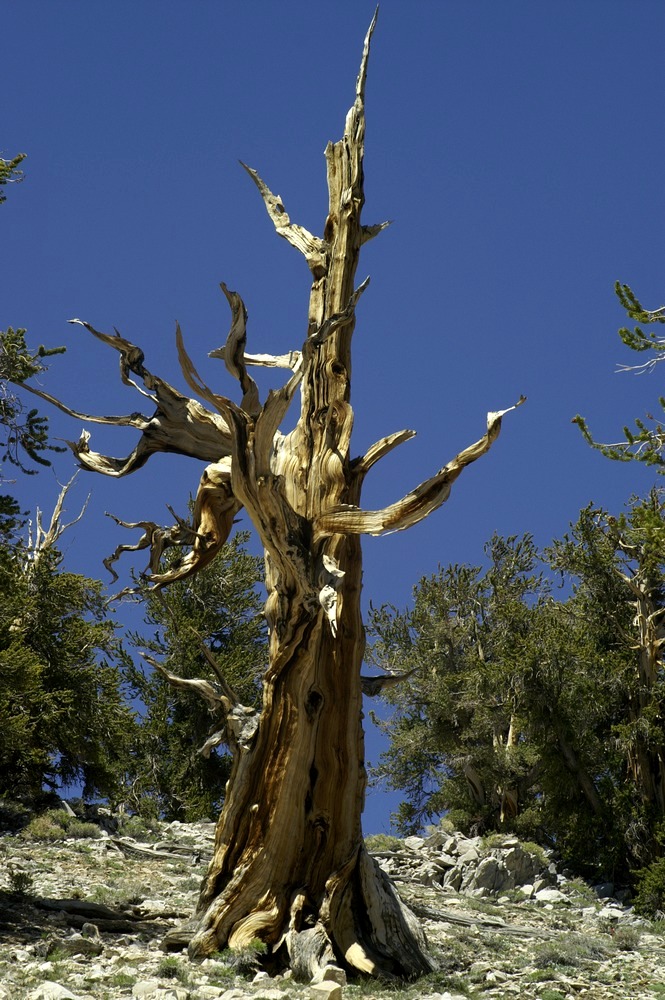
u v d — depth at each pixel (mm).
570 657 25719
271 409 13422
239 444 13523
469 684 27891
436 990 12195
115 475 15555
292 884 13344
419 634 30250
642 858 23953
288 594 13844
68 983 10898
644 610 26078
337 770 13703
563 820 24938
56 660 23391
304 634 13781
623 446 14133
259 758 13711
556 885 23391
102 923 13789
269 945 12945
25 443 14953
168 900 16125
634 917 20984
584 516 26953
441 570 30516
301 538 13781
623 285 14086
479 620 30203
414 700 29844
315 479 14008
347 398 14430
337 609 12984
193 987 11344
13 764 23281
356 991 11953
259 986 11852
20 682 19500
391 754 30250
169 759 28344
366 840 24891
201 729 28750
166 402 15656
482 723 28016
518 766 27359
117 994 10703
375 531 13469
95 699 23781
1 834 20594
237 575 29859
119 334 15523
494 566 30500
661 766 24891
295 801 13500
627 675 25562
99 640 24266
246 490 13555
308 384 14508
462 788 28562
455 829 27281
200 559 15477
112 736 23953
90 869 18281
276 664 13820
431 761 30188
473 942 15055
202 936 12945
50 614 23641
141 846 20703
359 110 15609
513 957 14133
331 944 12812
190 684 14133
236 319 13641
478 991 12195
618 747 25188
